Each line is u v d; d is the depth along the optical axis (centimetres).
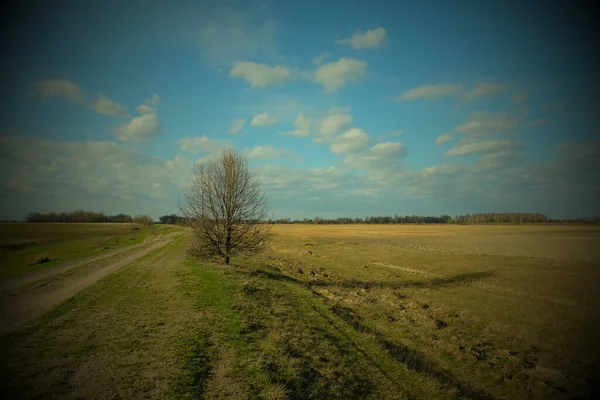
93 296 1495
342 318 1513
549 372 1116
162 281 1817
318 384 843
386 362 1081
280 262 3422
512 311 1789
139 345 939
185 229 2791
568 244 5444
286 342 1062
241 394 724
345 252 4672
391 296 2055
